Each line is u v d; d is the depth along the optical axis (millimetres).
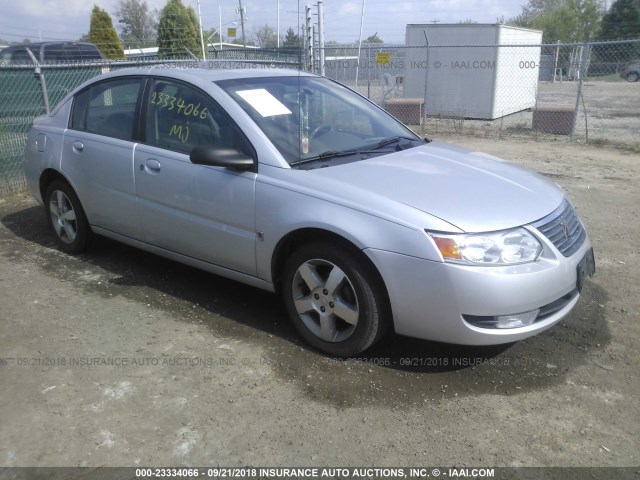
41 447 2760
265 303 4293
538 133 13578
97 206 4742
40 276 4758
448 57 16719
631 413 3066
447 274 3051
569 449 2797
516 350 3670
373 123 4543
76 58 14570
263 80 4344
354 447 2803
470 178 3627
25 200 7121
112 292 4461
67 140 4926
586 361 3561
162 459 2703
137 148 4340
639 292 4551
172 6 23828
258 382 3297
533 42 18250
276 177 3594
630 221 6418
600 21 48812
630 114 17625
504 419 3016
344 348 3477
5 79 7199
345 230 3250
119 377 3330
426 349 3660
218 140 3918
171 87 4285
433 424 2973
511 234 3146
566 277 3291
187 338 3773
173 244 4254
